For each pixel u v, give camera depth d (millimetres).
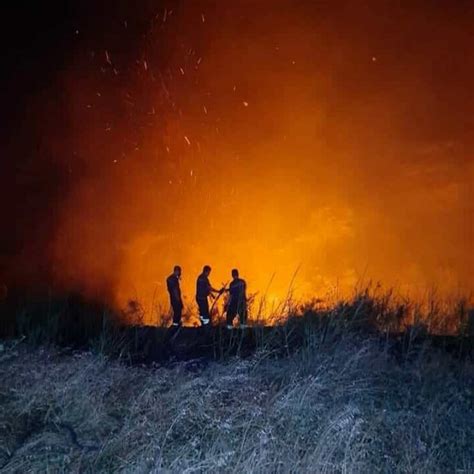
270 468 8375
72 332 15102
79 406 9414
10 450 8656
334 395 10039
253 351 12961
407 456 8836
